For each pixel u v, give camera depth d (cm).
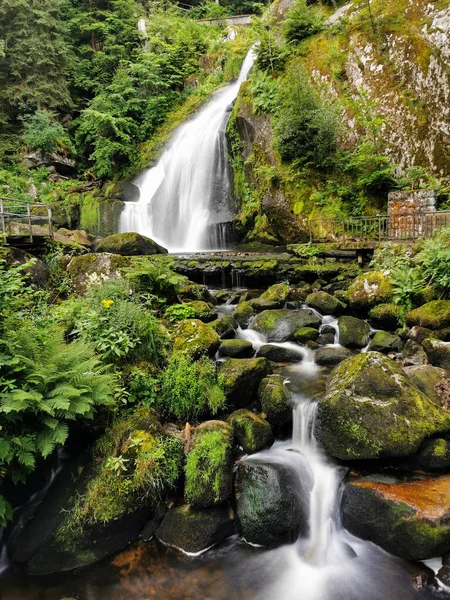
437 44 1259
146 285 738
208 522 400
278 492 405
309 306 869
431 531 355
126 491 407
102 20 2608
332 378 513
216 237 1578
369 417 434
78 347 457
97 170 2136
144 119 2289
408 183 1186
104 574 373
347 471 442
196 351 564
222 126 1819
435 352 570
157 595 351
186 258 1107
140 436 444
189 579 367
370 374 460
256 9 3000
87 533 389
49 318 598
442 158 1195
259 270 1027
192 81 2475
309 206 1259
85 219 1884
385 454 420
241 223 1490
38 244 963
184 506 418
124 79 2289
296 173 1302
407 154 1259
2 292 439
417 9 1366
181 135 2062
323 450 467
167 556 390
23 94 2050
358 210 1216
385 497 386
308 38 1594
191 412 518
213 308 836
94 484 412
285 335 737
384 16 1411
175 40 2492
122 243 1230
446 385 497
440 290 710
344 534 408
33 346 432
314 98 1305
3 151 1966
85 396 419
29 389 389
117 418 468
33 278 785
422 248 797
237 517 414
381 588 353
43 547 386
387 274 798
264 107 1458
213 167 1741
